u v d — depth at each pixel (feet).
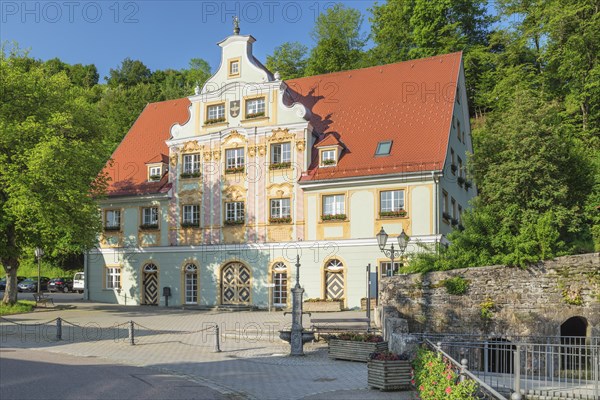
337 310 113.09
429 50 178.19
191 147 135.44
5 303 119.85
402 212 113.39
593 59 140.36
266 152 127.03
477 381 39.14
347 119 129.80
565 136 96.78
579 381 60.44
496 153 97.40
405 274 82.84
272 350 73.51
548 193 90.27
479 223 86.43
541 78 152.97
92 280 144.05
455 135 127.65
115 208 142.61
